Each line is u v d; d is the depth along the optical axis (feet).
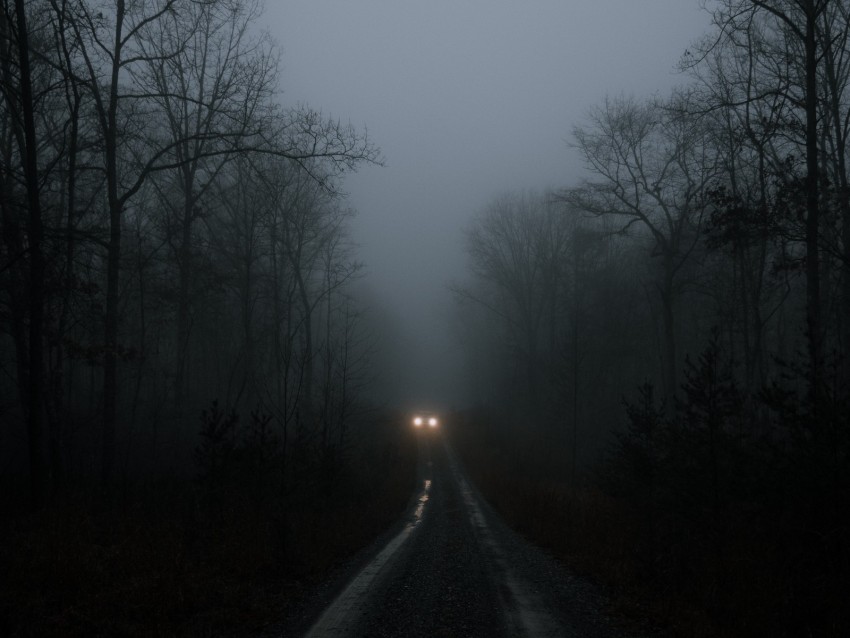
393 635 21.25
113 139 57.88
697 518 30.96
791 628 20.92
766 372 83.05
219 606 24.77
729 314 90.89
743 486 28.94
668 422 38.01
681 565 27.91
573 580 30.37
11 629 20.44
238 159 91.25
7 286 47.62
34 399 41.73
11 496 45.39
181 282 82.23
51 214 70.28
